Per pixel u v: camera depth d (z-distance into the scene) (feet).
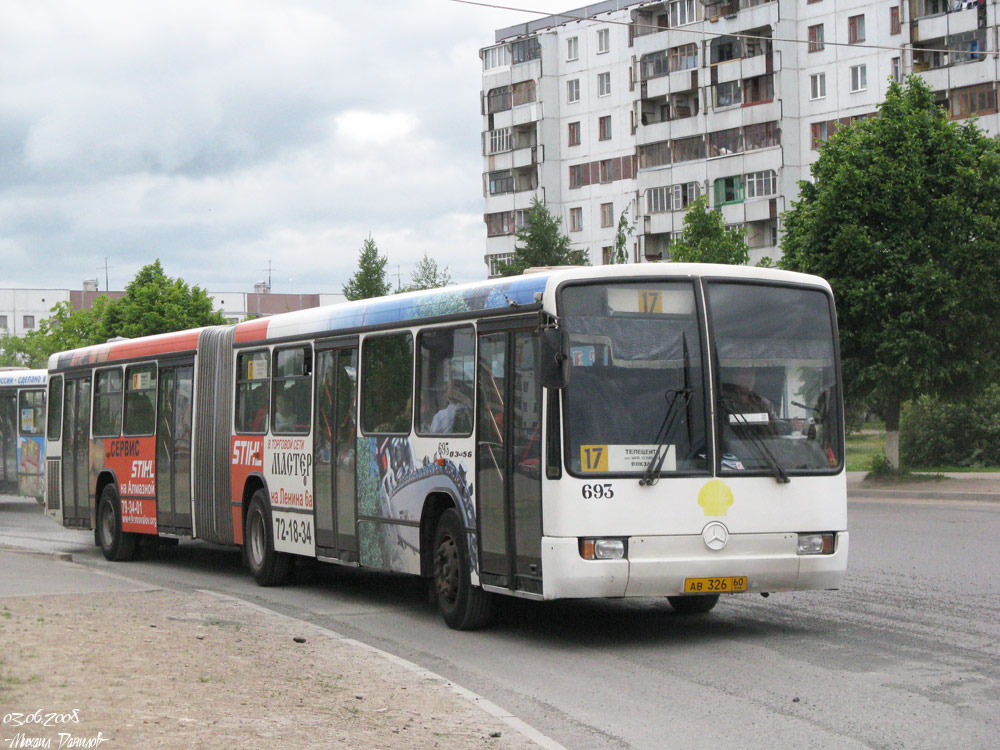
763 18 240.73
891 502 90.94
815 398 37.58
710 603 42.29
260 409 53.83
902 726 26.27
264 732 23.90
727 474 36.01
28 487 102.42
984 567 51.60
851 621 39.55
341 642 36.58
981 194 105.09
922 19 220.84
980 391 107.34
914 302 103.45
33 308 499.10
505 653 35.96
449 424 40.68
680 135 255.09
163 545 74.28
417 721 26.05
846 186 104.78
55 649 32.27
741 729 26.37
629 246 270.67
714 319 36.63
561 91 286.46
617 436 35.32
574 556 34.71
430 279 266.98
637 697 29.76
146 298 208.54
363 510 45.80
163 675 29.32
